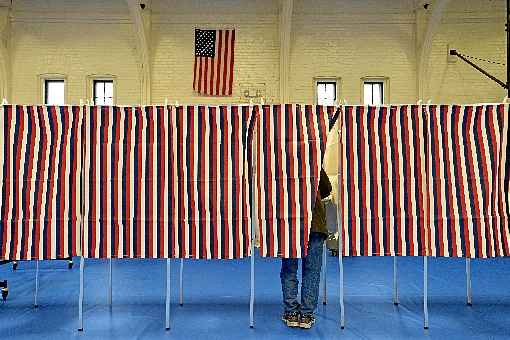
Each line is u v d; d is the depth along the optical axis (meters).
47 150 5.08
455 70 15.56
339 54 15.67
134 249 5.03
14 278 8.05
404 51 15.66
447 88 15.55
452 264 9.82
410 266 9.55
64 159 5.08
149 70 15.41
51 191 5.04
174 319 5.46
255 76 15.55
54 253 5.00
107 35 15.55
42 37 15.48
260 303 6.28
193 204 5.07
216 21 15.55
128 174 5.09
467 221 5.06
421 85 15.44
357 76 15.64
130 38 15.55
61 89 15.67
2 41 15.20
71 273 8.61
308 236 4.98
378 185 5.11
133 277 8.27
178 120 5.15
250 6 15.53
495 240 5.04
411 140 5.16
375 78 15.64
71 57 15.53
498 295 6.73
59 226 5.01
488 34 15.51
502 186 5.10
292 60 15.62
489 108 5.15
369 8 15.63
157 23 15.52
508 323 5.29
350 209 5.09
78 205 5.05
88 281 7.82
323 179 5.20
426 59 15.32
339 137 5.16
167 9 15.52
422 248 5.06
